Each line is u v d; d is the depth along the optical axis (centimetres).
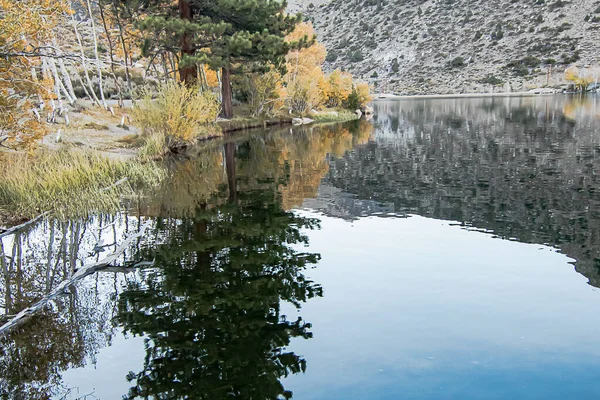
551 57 11788
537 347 538
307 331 579
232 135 3222
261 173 1798
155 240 959
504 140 2631
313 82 4925
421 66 13975
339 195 1412
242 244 931
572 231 1018
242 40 2792
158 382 478
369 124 4112
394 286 721
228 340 560
